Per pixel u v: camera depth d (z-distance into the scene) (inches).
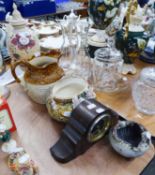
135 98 24.7
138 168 17.4
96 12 27.5
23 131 20.9
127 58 30.0
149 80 23.1
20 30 29.9
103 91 27.0
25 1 62.1
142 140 17.4
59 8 68.5
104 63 26.7
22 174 16.2
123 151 17.1
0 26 38.7
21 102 25.1
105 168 17.3
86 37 30.3
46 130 21.1
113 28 30.1
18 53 29.7
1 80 29.0
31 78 22.5
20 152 18.1
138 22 28.7
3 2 57.7
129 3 27.8
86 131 17.1
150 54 33.3
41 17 65.4
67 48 31.9
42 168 17.3
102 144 19.3
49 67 22.4
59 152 18.0
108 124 18.9
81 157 18.2
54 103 20.4
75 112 18.1
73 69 29.8
